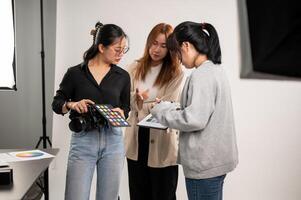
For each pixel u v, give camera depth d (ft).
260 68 2.07
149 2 8.63
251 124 8.89
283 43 2.08
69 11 8.57
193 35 5.30
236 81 8.75
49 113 10.05
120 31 5.98
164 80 7.20
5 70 8.14
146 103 7.22
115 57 6.04
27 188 4.21
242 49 2.12
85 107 5.67
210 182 5.18
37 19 9.85
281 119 8.91
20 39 9.82
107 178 6.05
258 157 8.95
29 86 10.00
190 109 4.98
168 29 7.02
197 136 5.16
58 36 8.56
